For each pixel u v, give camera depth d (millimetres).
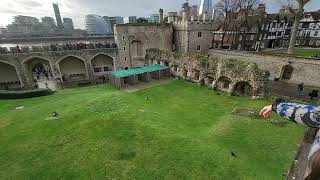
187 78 47500
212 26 58094
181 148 20250
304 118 2707
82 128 24516
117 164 18469
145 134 22812
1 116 29766
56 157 19641
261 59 43688
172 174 17188
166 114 30812
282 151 20500
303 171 8641
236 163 18312
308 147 9602
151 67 50250
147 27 55156
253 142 22219
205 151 19766
